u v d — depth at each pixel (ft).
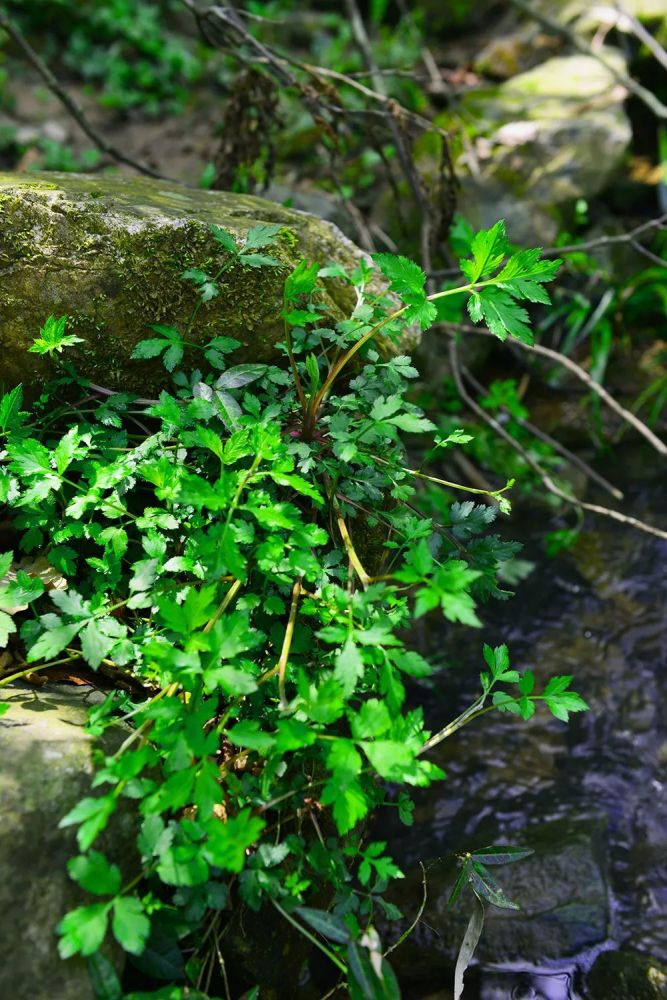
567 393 15.16
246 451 5.67
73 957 4.86
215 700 5.00
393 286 5.83
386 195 15.60
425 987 7.61
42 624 5.88
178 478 6.06
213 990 6.01
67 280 6.77
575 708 5.82
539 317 15.62
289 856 6.04
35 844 5.03
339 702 4.91
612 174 15.88
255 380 6.98
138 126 19.61
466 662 11.23
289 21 21.58
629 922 8.20
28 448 6.08
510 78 18.98
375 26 21.70
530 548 12.83
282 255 7.32
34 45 20.74
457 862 8.43
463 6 21.34
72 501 6.21
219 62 21.27
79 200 6.95
